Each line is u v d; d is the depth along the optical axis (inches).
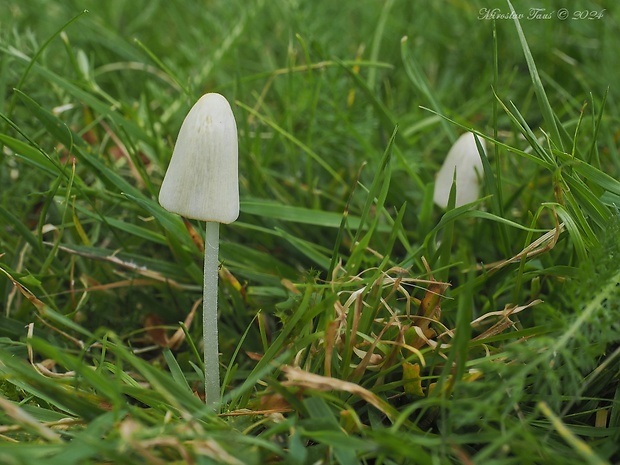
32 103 8.7
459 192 9.3
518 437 6.4
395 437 5.9
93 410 6.5
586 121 10.5
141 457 6.2
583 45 13.2
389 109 12.0
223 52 12.6
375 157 10.4
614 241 6.9
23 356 8.1
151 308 9.1
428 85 10.9
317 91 10.6
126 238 9.8
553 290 8.2
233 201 6.7
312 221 9.4
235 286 8.7
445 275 8.4
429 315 7.7
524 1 13.8
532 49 13.5
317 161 11.2
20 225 8.7
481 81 13.3
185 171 6.5
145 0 16.2
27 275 8.4
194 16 15.6
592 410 7.0
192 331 9.1
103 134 11.1
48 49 12.7
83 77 11.1
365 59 13.7
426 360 7.5
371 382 7.5
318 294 7.6
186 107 11.3
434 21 15.1
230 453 6.1
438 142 11.9
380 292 7.4
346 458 6.2
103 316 9.1
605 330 6.4
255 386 7.8
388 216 9.2
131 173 10.4
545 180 10.4
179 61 13.8
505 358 7.2
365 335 7.3
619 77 12.4
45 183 10.2
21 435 6.7
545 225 9.8
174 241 8.8
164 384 6.6
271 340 8.8
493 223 9.5
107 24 14.4
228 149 6.6
